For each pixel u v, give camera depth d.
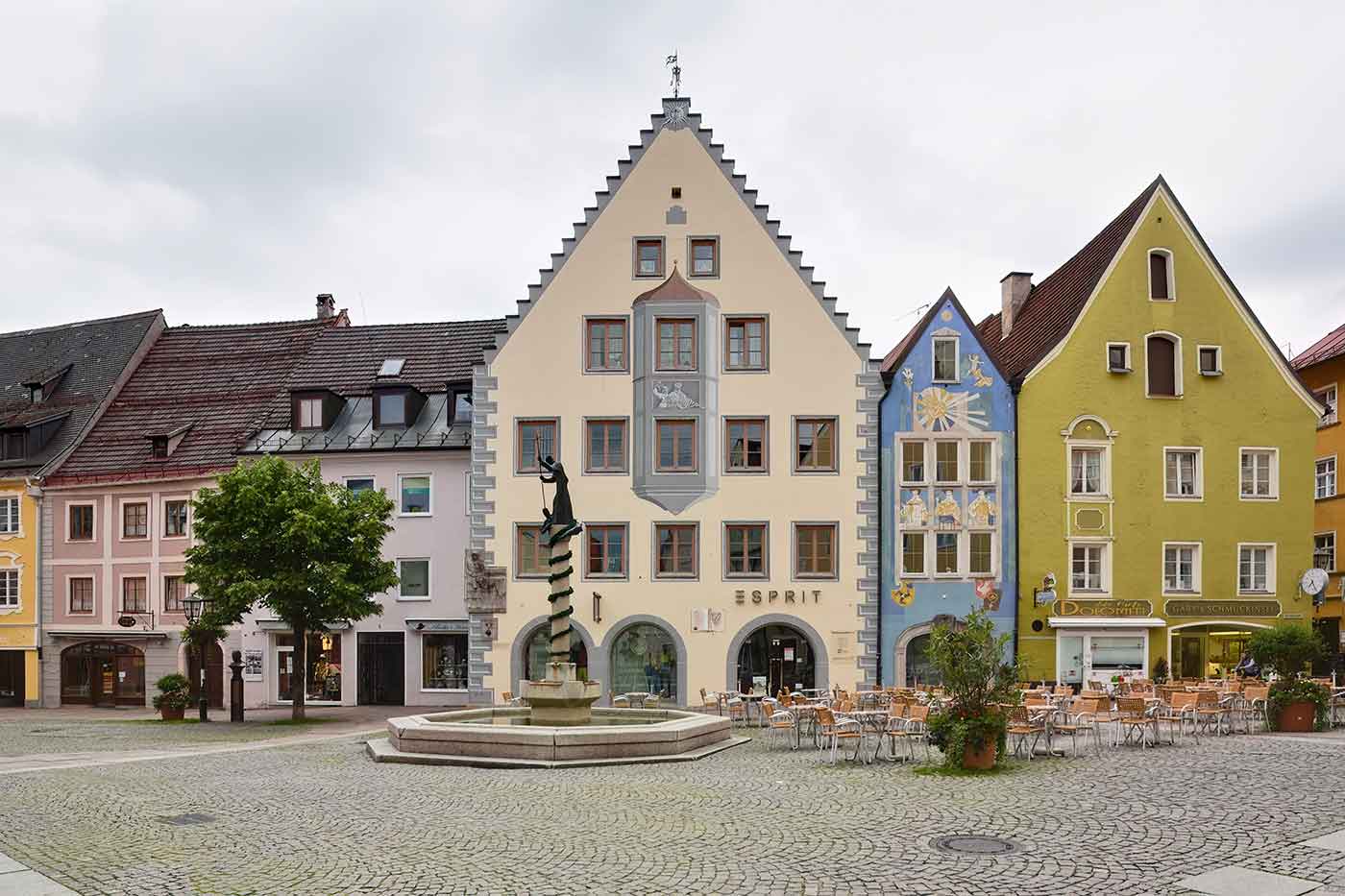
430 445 40.19
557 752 20.62
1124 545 36.06
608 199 36.69
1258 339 37.19
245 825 14.53
